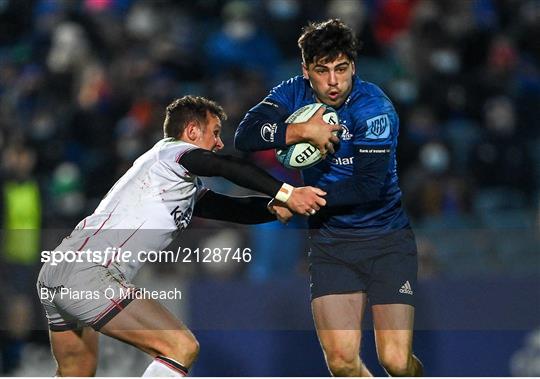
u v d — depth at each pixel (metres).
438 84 45.84
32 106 46.16
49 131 44.22
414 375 21.22
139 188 20.69
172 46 48.53
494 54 48.78
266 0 50.81
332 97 20.08
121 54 49.19
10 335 33.53
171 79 47.41
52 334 21.52
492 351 31.55
